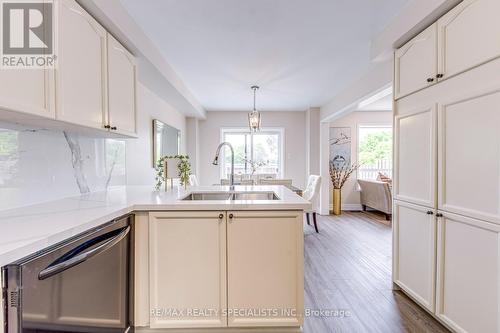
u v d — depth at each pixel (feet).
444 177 5.79
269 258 5.48
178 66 11.19
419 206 6.57
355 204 21.20
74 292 3.63
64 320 3.43
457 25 5.41
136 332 5.50
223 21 7.53
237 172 21.39
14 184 4.83
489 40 4.70
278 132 21.63
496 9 4.58
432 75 6.11
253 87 14.42
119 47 6.39
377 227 15.40
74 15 4.68
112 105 6.00
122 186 8.80
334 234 13.89
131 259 5.28
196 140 20.24
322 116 19.13
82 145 6.76
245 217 5.45
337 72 12.03
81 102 4.87
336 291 7.80
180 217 5.41
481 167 4.88
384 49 7.82
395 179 7.67
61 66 4.34
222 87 14.47
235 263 5.46
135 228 5.41
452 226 5.57
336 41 8.92
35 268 2.98
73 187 6.45
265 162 21.62
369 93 11.80
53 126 5.11
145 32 8.03
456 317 5.46
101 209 4.75
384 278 8.70
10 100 3.49
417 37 6.69
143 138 11.64
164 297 5.45
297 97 16.79
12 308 2.75
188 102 14.89
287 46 9.23
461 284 5.34
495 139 4.62
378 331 5.95
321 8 6.94
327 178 19.31
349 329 6.02
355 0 6.59
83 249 3.80
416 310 6.77
